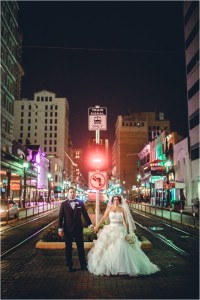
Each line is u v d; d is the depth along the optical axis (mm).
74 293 6594
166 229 18922
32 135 150125
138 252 8352
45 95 152125
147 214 33031
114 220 8523
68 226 8547
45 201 78000
